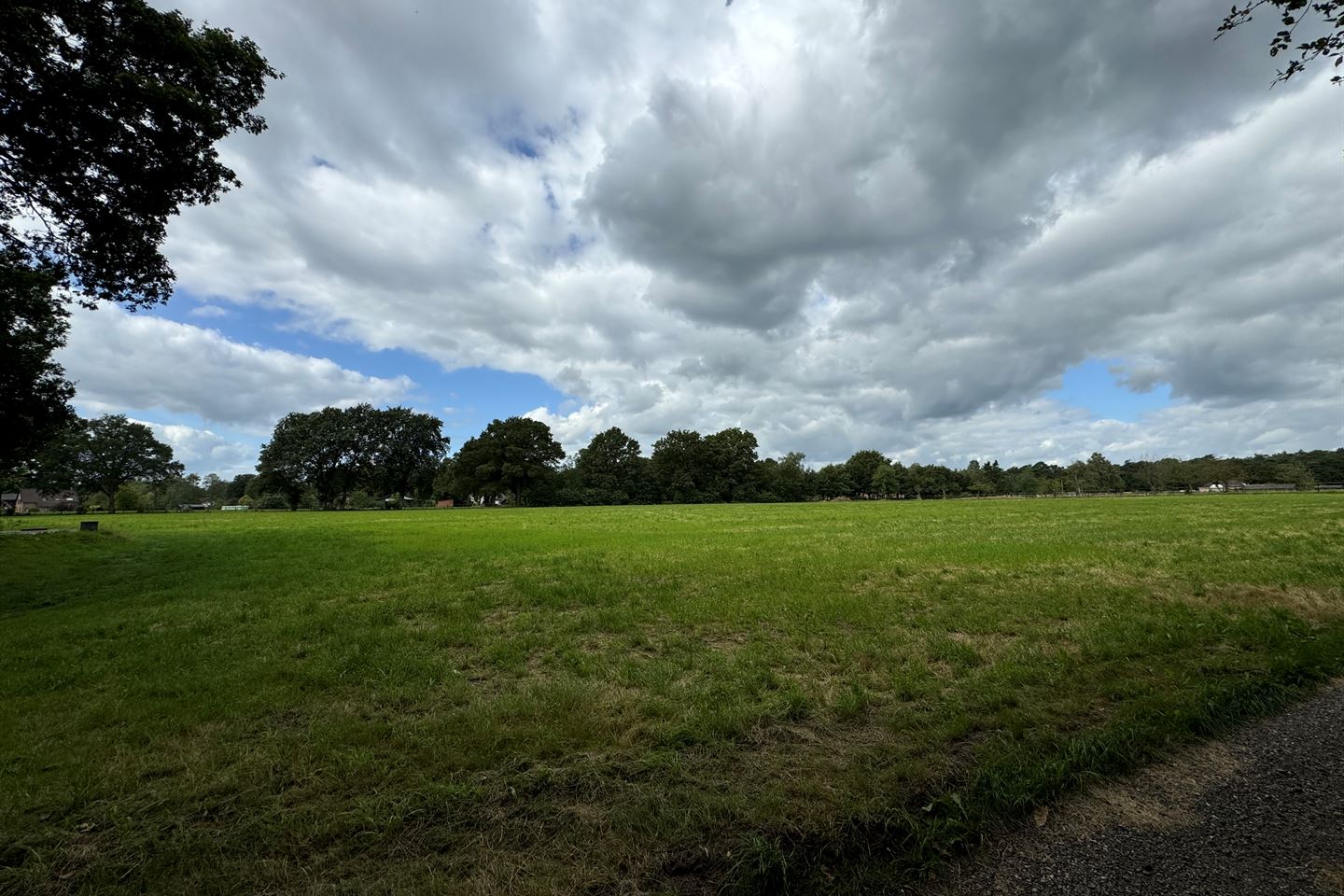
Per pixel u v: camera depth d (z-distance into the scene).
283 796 3.96
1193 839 3.39
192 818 3.77
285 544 23.70
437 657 7.20
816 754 4.43
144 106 11.65
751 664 6.62
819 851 3.36
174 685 6.30
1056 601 9.42
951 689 5.75
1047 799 3.81
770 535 24.58
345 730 4.93
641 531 28.19
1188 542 17.34
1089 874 3.13
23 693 6.36
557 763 4.33
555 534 26.92
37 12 10.10
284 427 101.56
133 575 16.67
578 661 6.98
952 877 3.18
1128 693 5.40
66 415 18.89
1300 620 7.86
